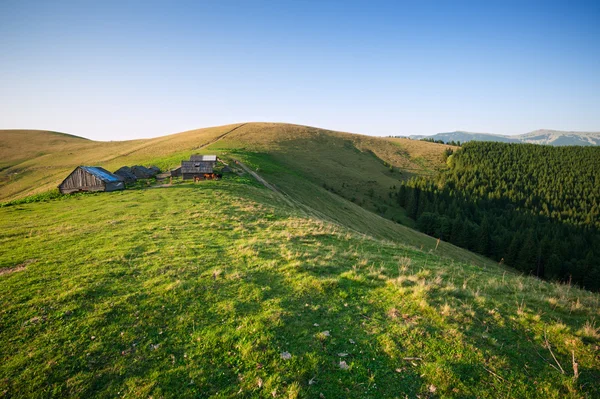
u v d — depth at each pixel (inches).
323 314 389.4
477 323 375.6
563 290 521.0
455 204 4212.6
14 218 1022.4
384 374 290.2
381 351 321.7
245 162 2920.8
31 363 296.2
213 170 2144.4
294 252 631.8
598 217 4328.3
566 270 2901.1
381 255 692.1
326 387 273.7
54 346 319.3
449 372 289.3
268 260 575.5
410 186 4537.4
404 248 811.4
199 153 3164.4
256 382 278.2
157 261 556.4
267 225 920.9
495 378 285.1
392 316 386.6
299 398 259.3
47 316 370.3
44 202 1384.1
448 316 384.5
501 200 4884.4
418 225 3762.3
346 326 364.5
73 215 1021.8
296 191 2480.3
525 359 312.7
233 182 1907.0
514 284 539.8
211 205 1169.4
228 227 852.0
